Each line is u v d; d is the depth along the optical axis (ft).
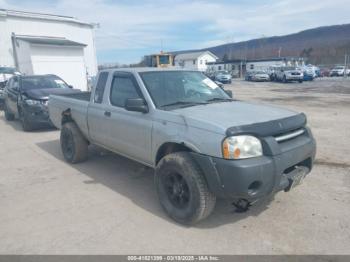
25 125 29.25
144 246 10.12
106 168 18.10
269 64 184.85
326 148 20.67
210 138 10.18
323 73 148.15
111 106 15.07
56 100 20.79
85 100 18.29
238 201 11.87
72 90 31.40
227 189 9.92
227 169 9.76
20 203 13.55
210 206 10.88
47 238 10.69
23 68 81.30
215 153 10.02
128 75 14.44
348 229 10.77
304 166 11.93
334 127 27.55
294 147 10.87
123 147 14.66
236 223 11.41
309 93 63.52
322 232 10.62
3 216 12.37
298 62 186.91
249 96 59.00
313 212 12.00
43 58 77.77
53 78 34.86
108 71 15.99
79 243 10.36
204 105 13.14
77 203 13.42
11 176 17.03
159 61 110.73
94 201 13.60
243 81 133.49
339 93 62.03
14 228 11.41
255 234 10.64
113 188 15.05
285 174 10.96
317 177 15.55
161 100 13.01
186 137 10.91
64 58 81.41
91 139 17.58
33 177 16.81
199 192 10.59
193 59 257.55
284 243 10.07
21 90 31.01
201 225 11.35
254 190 9.98
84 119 17.31
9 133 29.40
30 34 90.17
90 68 107.04
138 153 13.70
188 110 12.14
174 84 14.30
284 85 94.68
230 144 9.77
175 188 11.68
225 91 16.24
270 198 13.25
